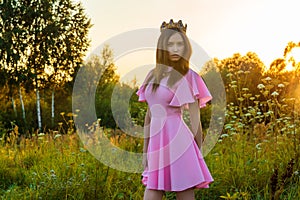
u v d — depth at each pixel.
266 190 3.97
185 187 3.11
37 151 6.41
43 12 21.97
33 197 4.11
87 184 4.23
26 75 21.03
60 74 21.41
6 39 21.61
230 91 7.72
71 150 5.98
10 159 6.13
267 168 4.47
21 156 6.28
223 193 4.23
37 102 19.83
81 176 4.43
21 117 19.69
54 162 5.53
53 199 4.11
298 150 4.59
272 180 3.60
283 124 5.97
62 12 22.23
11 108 21.53
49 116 20.03
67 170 4.81
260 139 5.48
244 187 4.25
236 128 5.45
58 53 21.36
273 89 6.88
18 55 21.45
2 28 22.42
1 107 20.91
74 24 21.67
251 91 8.30
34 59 21.61
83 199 4.10
